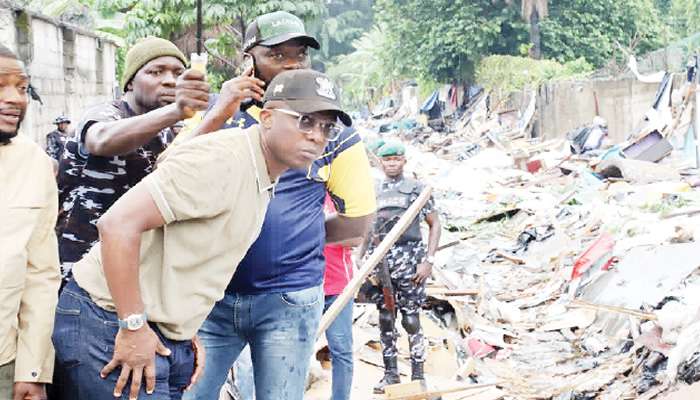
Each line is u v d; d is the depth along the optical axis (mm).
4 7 12555
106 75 20734
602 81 24109
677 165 16281
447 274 8688
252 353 3555
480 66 34906
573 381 6188
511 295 9211
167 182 2559
